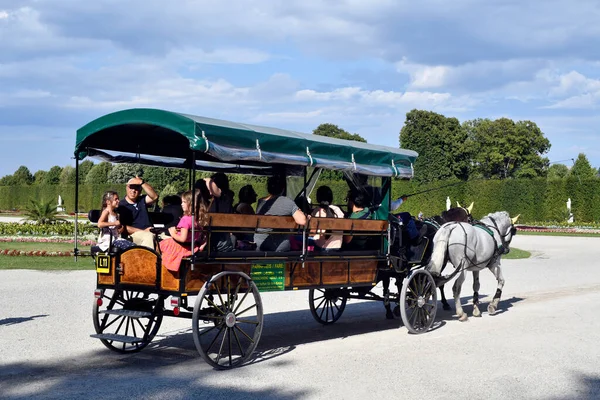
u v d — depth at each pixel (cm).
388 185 1159
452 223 1271
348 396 751
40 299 1412
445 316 1349
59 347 981
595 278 2017
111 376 823
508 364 916
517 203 5350
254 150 893
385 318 1309
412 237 1213
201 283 881
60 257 2267
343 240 1089
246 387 781
